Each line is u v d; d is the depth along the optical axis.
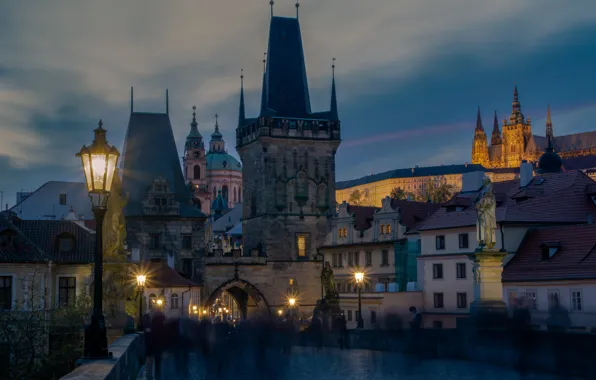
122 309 46.31
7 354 46.56
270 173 135.38
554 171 125.69
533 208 76.00
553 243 68.06
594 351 30.84
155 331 45.16
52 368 41.91
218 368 36.41
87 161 22.73
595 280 60.28
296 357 42.56
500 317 37.34
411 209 110.75
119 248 46.53
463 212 86.62
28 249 73.19
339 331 52.22
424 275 88.62
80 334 53.78
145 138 132.88
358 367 35.47
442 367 34.69
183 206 130.62
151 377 32.66
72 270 77.06
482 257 44.22
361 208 120.50
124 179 129.50
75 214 125.00
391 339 46.50
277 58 141.38
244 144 142.50
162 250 127.94
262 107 136.62
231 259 131.12
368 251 112.62
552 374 31.61
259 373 33.47
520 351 34.50
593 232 66.75
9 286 71.06
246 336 49.75
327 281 69.19
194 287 119.81
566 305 62.66
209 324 47.38
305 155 137.62
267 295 132.75
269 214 134.75
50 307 73.12
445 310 85.31
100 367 18.39
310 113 141.50
